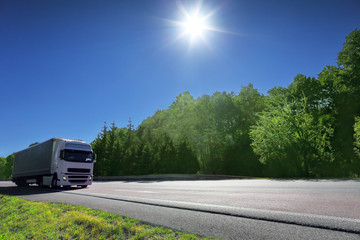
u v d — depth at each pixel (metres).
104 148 45.16
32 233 5.19
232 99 48.06
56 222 5.58
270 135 25.36
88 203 7.73
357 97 31.47
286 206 5.33
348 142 29.53
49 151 16.45
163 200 7.23
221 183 15.45
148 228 4.35
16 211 7.86
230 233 3.63
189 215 5.04
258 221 4.21
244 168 36.28
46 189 15.45
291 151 23.59
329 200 5.85
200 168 41.94
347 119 31.89
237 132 42.72
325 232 3.40
